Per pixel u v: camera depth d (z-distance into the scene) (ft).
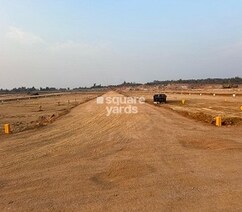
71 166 33.47
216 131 59.21
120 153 39.70
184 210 20.66
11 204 22.53
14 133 63.41
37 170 32.01
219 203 21.81
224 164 33.12
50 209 21.36
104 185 26.68
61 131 63.36
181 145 44.60
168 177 28.60
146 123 73.20
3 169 32.68
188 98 204.54
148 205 21.74
